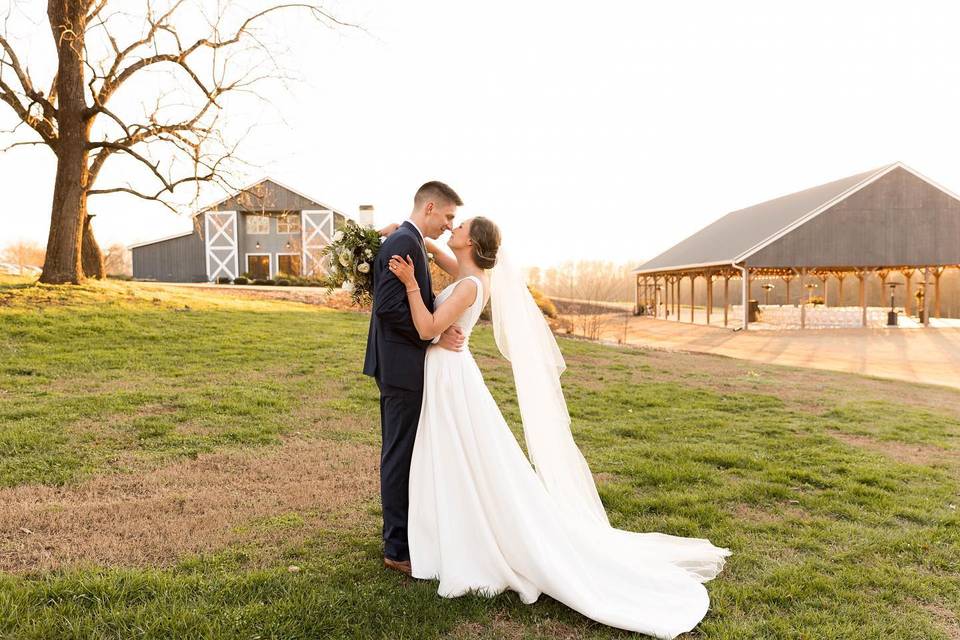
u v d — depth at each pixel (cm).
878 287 4294
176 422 653
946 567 369
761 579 345
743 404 920
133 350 1041
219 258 3797
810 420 825
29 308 1243
